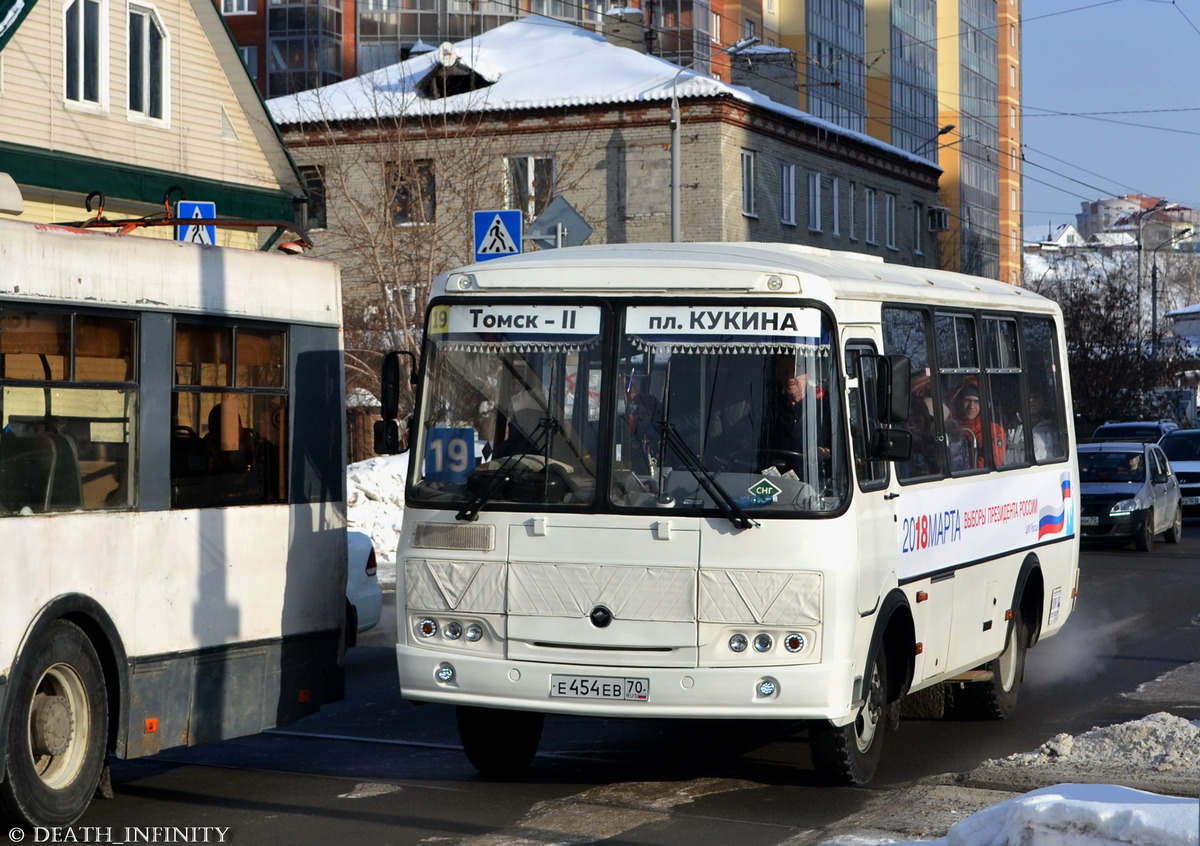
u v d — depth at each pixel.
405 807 8.64
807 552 8.35
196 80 25.14
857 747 9.00
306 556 9.71
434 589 8.84
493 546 8.72
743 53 50.50
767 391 8.54
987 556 11.20
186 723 8.77
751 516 8.38
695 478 8.49
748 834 7.97
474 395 8.95
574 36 47.56
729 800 8.80
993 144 101.50
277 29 65.56
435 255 31.06
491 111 43.38
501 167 39.03
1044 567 12.61
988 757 10.26
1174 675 13.74
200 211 18.52
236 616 9.13
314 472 9.83
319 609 9.83
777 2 73.31
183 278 8.82
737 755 10.23
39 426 7.86
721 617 8.38
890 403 8.70
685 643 8.41
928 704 11.77
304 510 9.71
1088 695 12.85
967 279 12.21
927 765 9.98
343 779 9.44
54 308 7.97
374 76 45.88
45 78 22.11
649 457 8.57
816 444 8.49
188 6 24.91
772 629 8.34
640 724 11.52
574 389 8.77
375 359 29.88
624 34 51.56
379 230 31.59
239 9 66.31
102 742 8.16
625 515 8.52
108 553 8.23
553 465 8.70
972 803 8.57
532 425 8.80
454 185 33.22
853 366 8.98
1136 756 9.45
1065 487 13.35
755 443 8.49
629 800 8.81
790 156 47.00
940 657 10.26
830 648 8.35
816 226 48.66
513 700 8.64
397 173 32.44
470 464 8.90
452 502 8.84
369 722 11.51
